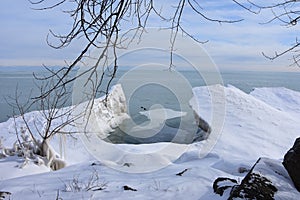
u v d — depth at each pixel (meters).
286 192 3.23
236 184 3.99
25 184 4.99
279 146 14.48
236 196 3.27
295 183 3.45
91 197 4.25
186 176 5.41
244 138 14.76
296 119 20.27
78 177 5.45
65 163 7.73
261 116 19.11
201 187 4.62
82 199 4.17
